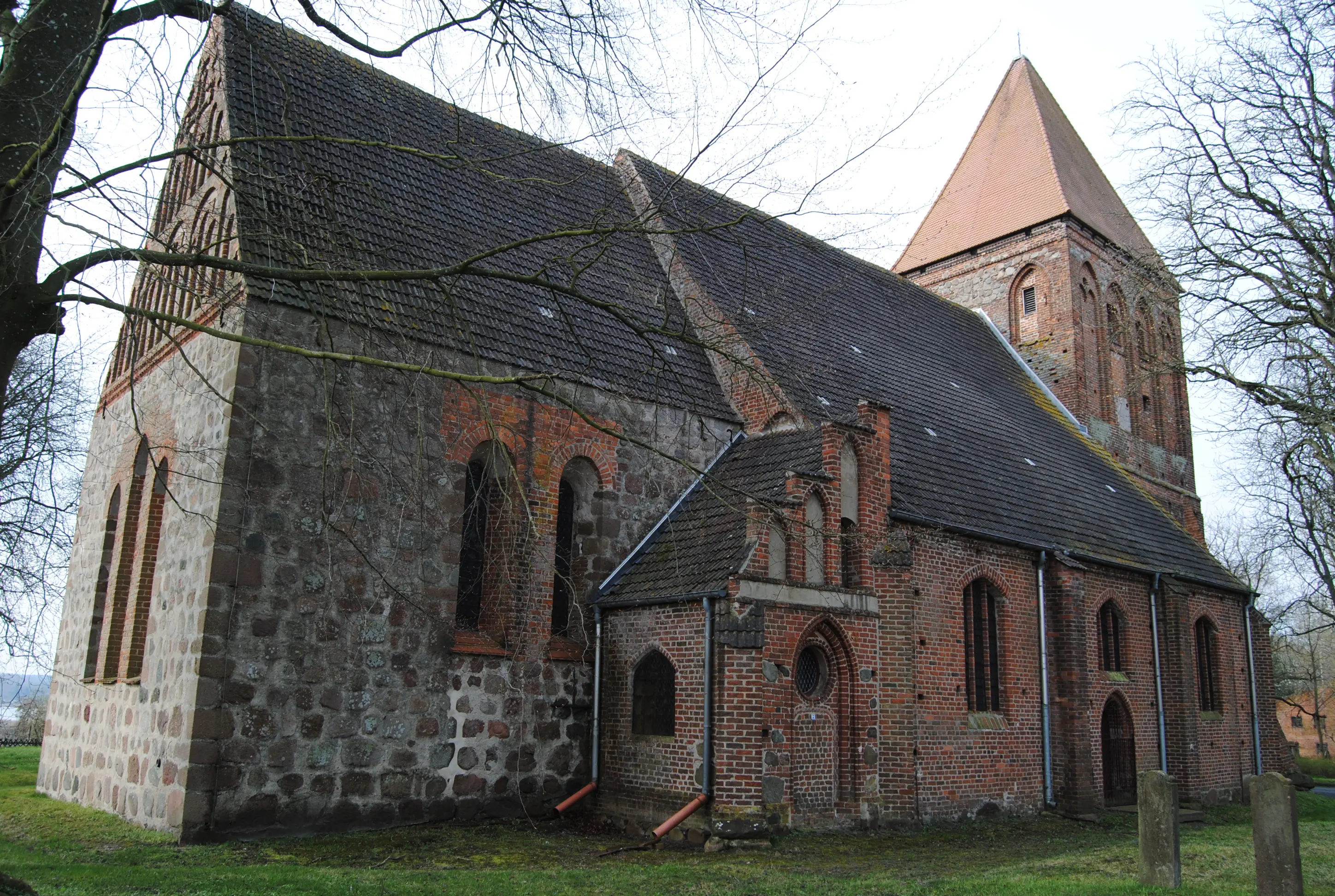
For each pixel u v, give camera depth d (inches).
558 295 719.7
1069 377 1379.2
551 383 673.6
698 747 614.5
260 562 556.4
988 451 981.8
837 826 653.3
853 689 678.5
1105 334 1456.7
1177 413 1576.0
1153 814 473.7
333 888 416.2
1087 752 840.9
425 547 624.4
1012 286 1466.5
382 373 605.0
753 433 819.4
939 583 770.2
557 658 677.3
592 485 733.3
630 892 446.0
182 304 681.0
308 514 577.6
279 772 546.3
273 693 550.3
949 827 719.1
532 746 656.4
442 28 411.2
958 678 770.2
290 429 579.2
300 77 741.3
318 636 571.2
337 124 739.4
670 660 647.1
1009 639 826.2
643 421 760.3
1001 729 797.9
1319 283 668.1
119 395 789.2
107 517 765.9
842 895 446.6
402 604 607.2
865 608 690.2
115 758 626.5
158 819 546.0
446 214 754.8
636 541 740.7
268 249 595.8
